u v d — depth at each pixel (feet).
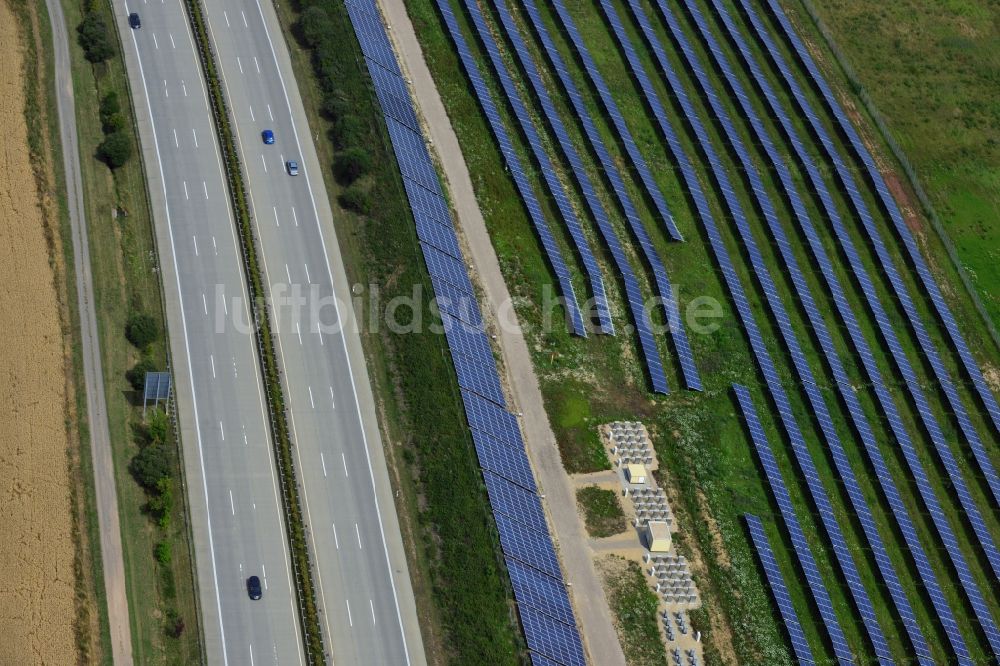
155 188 444.96
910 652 386.73
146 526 368.48
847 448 430.20
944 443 436.76
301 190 454.81
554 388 424.46
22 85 459.32
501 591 370.12
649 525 392.27
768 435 427.33
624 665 365.81
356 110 476.95
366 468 390.63
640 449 414.41
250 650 350.84
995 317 483.51
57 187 434.30
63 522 360.89
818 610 387.14
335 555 371.35
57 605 345.72
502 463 397.39
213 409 395.34
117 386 393.29
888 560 403.34
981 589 407.44
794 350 447.83
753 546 397.60
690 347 444.14
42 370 389.19
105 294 412.77
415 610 364.79
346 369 411.34
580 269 457.68
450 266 442.09
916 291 480.23
